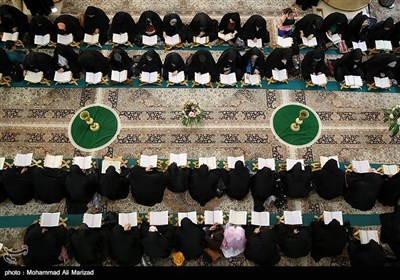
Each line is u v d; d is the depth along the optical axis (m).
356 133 12.42
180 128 12.31
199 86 12.91
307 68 12.96
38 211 11.08
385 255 10.33
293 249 10.35
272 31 14.13
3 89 12.65
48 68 12.66
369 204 11.09
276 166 11.81
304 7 14.55
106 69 12.88
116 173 10.89
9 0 14.29
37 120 12.28
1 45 13.31
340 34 13.74
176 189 11.15
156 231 10.25
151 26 13.29
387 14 14.77
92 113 12.41
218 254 10.50
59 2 14.27
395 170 11.56
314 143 12.23
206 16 13.26
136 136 12.16
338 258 10.82
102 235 10.48
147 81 12.69
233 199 11.39
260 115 12.58
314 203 11.41
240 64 13.02
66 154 11.83
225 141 12.17
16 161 11.27
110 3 14.50
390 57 12.62
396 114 12.03
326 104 12.82
